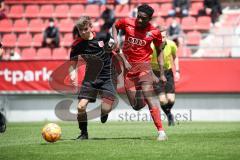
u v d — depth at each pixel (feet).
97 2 204.54
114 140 85.81
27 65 155.74
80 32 85.87
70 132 104.17
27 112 157.79
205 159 66.59
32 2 210.18
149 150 73.87
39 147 78.18
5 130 106.52
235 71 150.92
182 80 151.53
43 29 200.13
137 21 83.76
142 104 86.99
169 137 89.30
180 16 190.90
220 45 168.55
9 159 68.69
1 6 202.69
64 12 204.85
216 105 152.76
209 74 151.43
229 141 83.35
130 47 85.30
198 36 166.50
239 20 185.16
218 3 189.47
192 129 106.93
